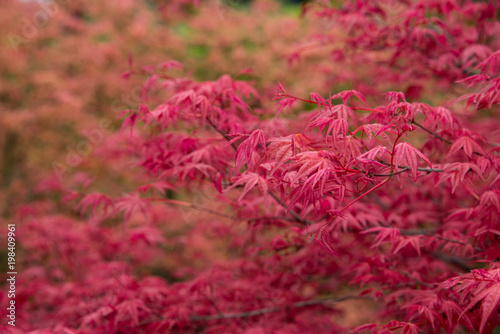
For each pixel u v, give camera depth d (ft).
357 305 18.89
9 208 25.68
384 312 11.76
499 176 6.99
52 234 16.02
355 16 13.16
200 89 9.16
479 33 13.08
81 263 17.42
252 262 13.08
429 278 10.36
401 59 15.90
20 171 27.25
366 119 8.38
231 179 8.91
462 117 12.73
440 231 10.32
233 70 27.45
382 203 12.55
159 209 17.67
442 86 12.64
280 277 12.34
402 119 7.27
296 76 25.61
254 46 28.91
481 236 8.24
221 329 11.75
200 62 28.96
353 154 6.19
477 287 5.87
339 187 5.98
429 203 12.64
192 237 19.19
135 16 31.45
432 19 11.49
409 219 11.57
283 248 11.41
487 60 8.02
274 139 6.21
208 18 29.35
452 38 13.33
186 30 33.60
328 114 6.70
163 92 21.22
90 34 30.14
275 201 10.32
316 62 25.29
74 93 27.76
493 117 15.11
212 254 19.71
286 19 28.99
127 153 13.57
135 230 12.82
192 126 11.05
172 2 28.48
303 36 26.48
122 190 25.49
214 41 28.81
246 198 11.69
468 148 7.31
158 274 22.47
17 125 25.91
